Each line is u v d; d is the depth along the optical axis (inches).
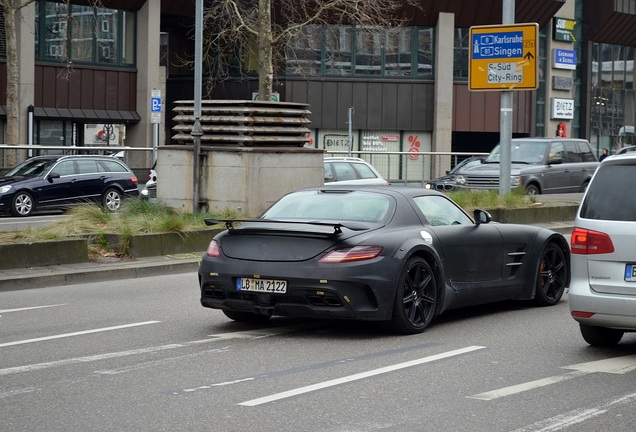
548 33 2341.3
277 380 346.6
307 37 1904.5
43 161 1278.3
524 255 514.6
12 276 610.2
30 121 1754.4
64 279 628.4
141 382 344.5
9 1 1430.9
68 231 726.5
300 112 897.5
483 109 2225.6
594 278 378.9
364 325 470.6
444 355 393.4
